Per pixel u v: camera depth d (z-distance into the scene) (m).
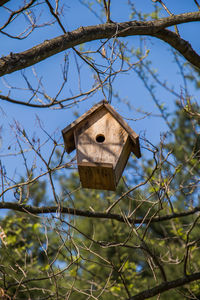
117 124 7.71
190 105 9.02
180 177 9.28
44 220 7.28
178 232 10.14
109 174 7.24
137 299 8.48
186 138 10.68
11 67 6.67
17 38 7.25
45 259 10.92
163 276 8.62
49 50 7.02
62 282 10.53
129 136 7.65
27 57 6.81
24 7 6.98
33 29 7.50
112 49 7.61
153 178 8.88
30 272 10.37
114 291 11.45
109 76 7.75
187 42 8.71
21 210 8.06
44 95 8.38
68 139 7.80
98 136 7.69
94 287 10.89
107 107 7.76
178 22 8.41
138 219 9.05
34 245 11.26
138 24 8.13
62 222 7.56
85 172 7.31
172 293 11.65
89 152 7.45
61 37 7.23
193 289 11.02
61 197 7.69
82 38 7.44
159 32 8.43
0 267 8.61
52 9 7.14
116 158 7.37
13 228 11.51
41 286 10.30
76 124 7.67
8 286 7.88
